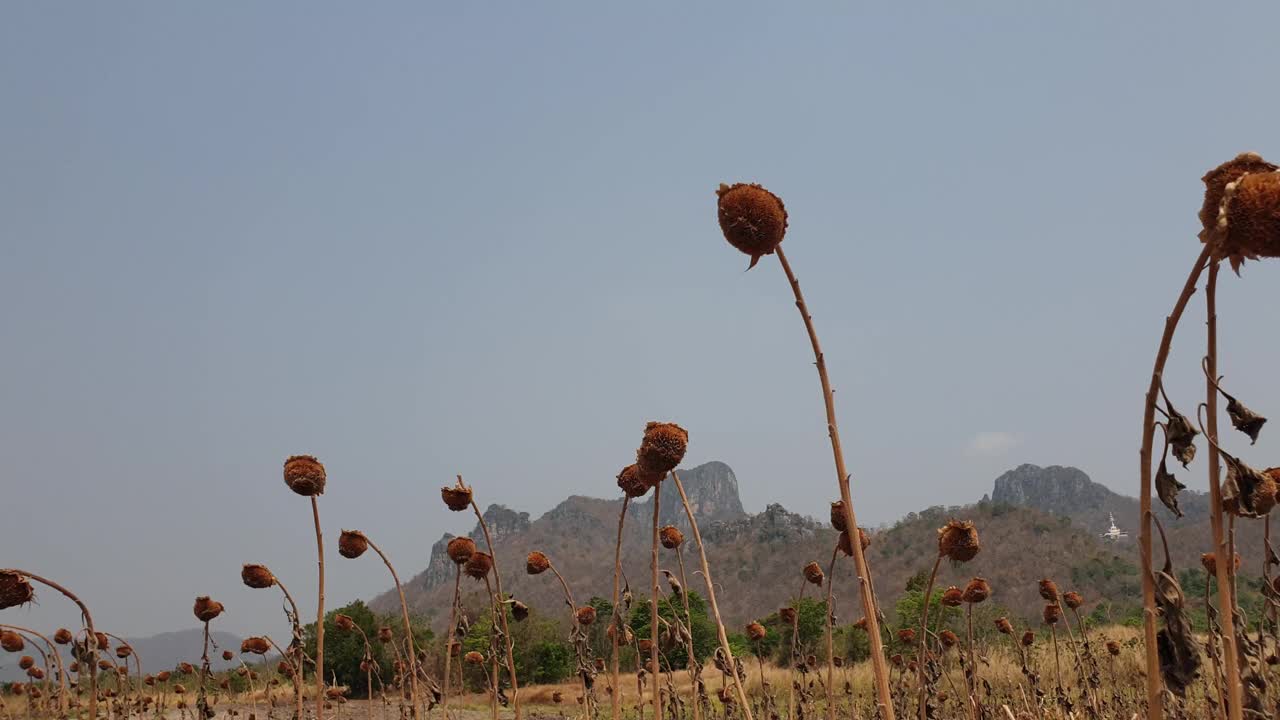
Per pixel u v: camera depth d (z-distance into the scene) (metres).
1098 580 83.56
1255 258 2.35
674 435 5.06
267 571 6.98
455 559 7.99
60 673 5.96
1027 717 7.35
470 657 9.12
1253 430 2.52
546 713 14.87
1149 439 2.60
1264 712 2.64
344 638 18.80
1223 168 2.58
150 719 10.29
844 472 3.13
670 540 6.63
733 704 8.49
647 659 9.27
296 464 6.38
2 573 4.12
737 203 3.34
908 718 7.61
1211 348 2.60
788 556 140.62
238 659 9.68
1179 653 2.54
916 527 123.44
